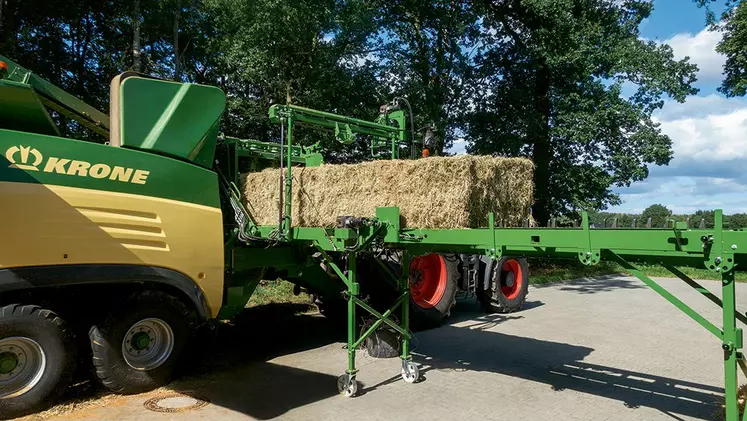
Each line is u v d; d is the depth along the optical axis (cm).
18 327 388
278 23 1406
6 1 1180
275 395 457
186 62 1714
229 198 565
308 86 1534
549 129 1552
